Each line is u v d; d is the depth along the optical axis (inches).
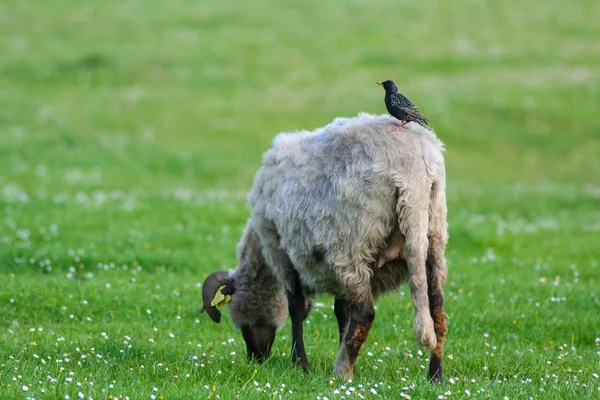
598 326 686.5
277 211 537.3
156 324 689.6
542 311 727.7
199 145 2028.8
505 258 986.1
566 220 1316.4
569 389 482.0
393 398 458.9
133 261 882.8
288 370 527.8
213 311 589.0
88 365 525.7
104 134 2055.9
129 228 1066.7
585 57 2876.5
